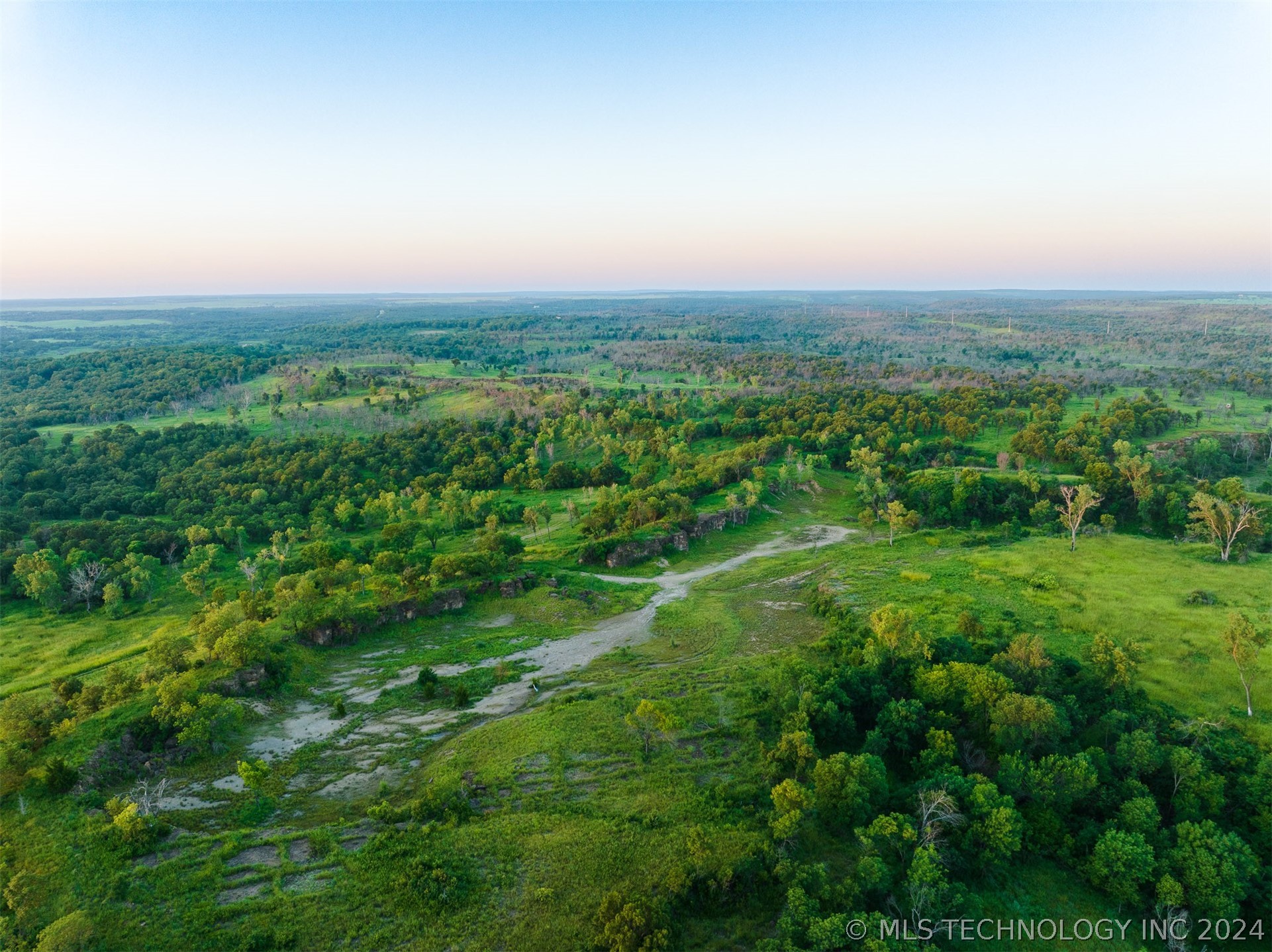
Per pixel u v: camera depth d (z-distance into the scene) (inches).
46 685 3523.6
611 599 4616.1
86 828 2225.6
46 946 1731.1
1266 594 4087.1
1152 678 3193.9
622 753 2706.7
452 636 4074.8
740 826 2272.4
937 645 3265.3
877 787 2309.3
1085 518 5846.5
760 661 3523.6
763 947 1813.5
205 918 1923.0
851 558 5201.8
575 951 1830.7
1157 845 2188.7
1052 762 2381.9
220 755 2748.5
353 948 1845.5
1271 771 2375.7
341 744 2923.2
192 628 3895.2
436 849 2181.3
